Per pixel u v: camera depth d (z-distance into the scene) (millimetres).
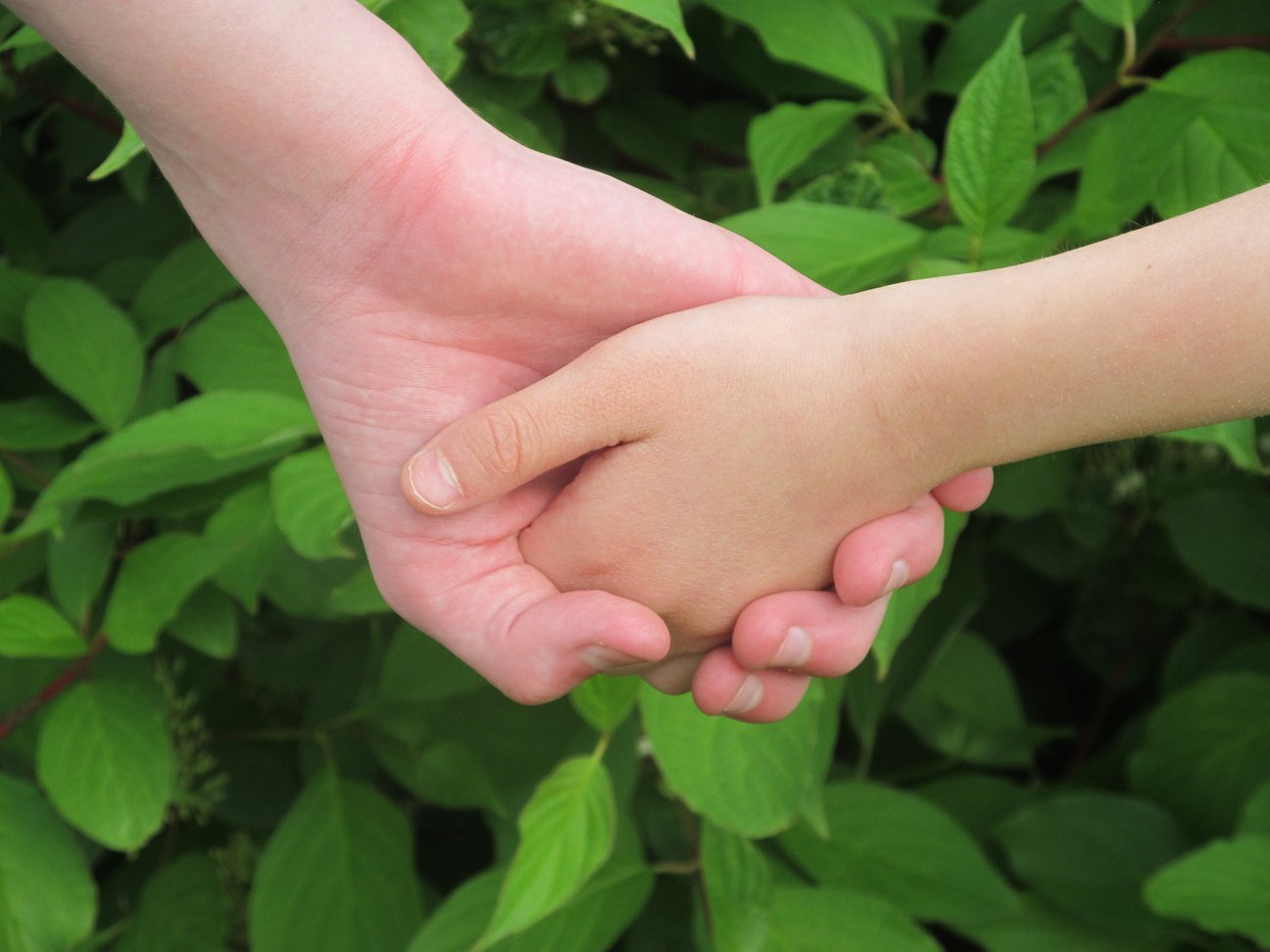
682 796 502
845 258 501
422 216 447
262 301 466
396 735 595
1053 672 817
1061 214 554
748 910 516
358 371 468
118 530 552
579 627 469
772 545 476
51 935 531
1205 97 488
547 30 556
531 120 583
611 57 616
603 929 544
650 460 469
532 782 599
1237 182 507
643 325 466
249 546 529
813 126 535
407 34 476
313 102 433
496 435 458
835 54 538
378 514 483
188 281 583
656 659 470
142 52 423
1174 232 433
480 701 604
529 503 487
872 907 547
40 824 541
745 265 481
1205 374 429
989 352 442
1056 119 536
